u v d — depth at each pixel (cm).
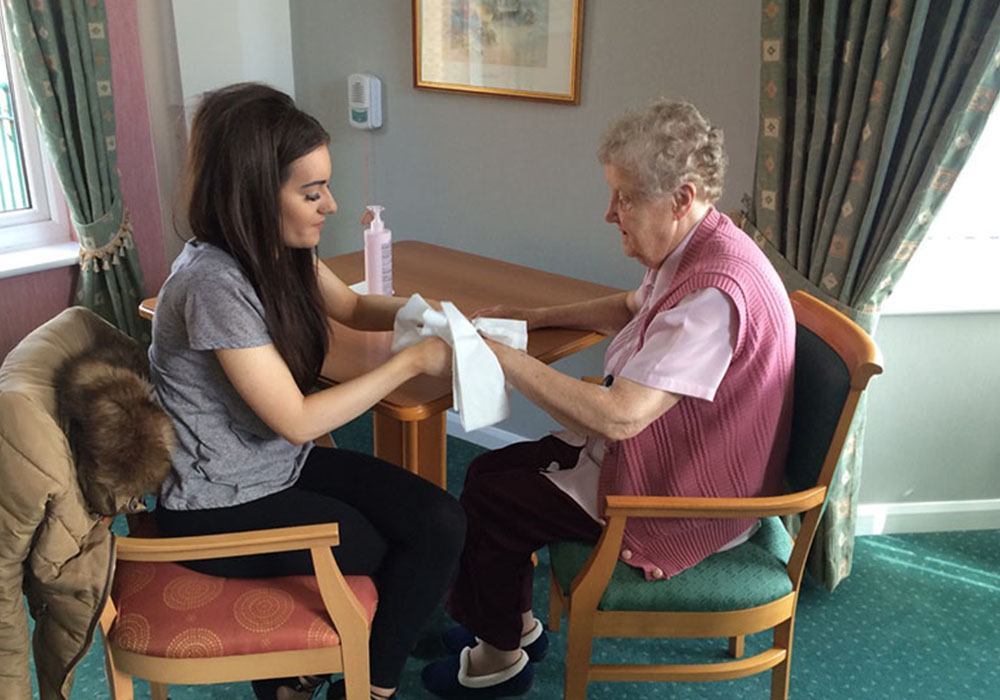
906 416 238
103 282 271
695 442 148
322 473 158
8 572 125
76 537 126
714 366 140
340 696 155
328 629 140
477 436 293
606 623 150
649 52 229
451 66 263
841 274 202
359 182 299
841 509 216
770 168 204
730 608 149
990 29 171
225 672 138
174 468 143
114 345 153
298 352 142
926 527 250
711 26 218
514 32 248
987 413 238
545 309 190
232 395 142
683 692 190
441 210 284
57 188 274
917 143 186
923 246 241
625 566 152
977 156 232
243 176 130
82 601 129
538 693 189
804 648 204
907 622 213
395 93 279
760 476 153
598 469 163
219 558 145
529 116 255
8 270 253
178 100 280
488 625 170
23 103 263
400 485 155
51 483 120
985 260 238
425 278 217
